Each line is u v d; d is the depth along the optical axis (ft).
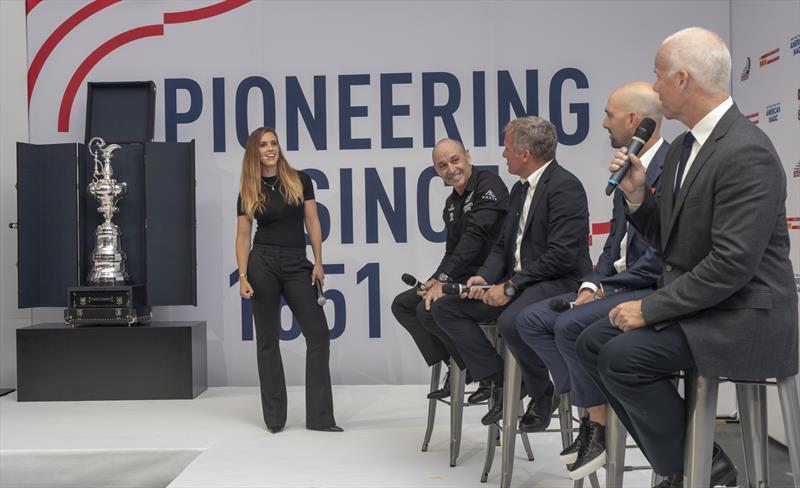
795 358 6.85
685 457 7.07
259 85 17.75
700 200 6.94
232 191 17.80
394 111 17.65
